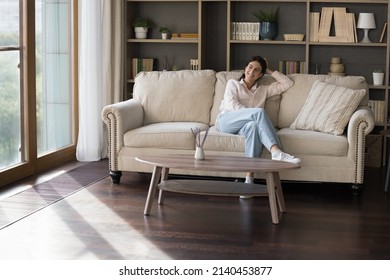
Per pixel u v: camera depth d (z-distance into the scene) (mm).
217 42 7234
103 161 6641
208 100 6066
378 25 6949
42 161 6121
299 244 4051
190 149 5453
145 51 7387
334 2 6914
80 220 4500
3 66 5496
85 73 6547
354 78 5844
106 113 5566
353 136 5234
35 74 5918
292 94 5898
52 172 6055
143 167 5543
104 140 6836
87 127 6594
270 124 5273
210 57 7262
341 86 5621
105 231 4258
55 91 6391
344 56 7039
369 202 5129
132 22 7238
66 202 4973
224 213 4742
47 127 6277
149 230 4293
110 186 5523
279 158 5102
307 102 5734
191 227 4379
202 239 4121
